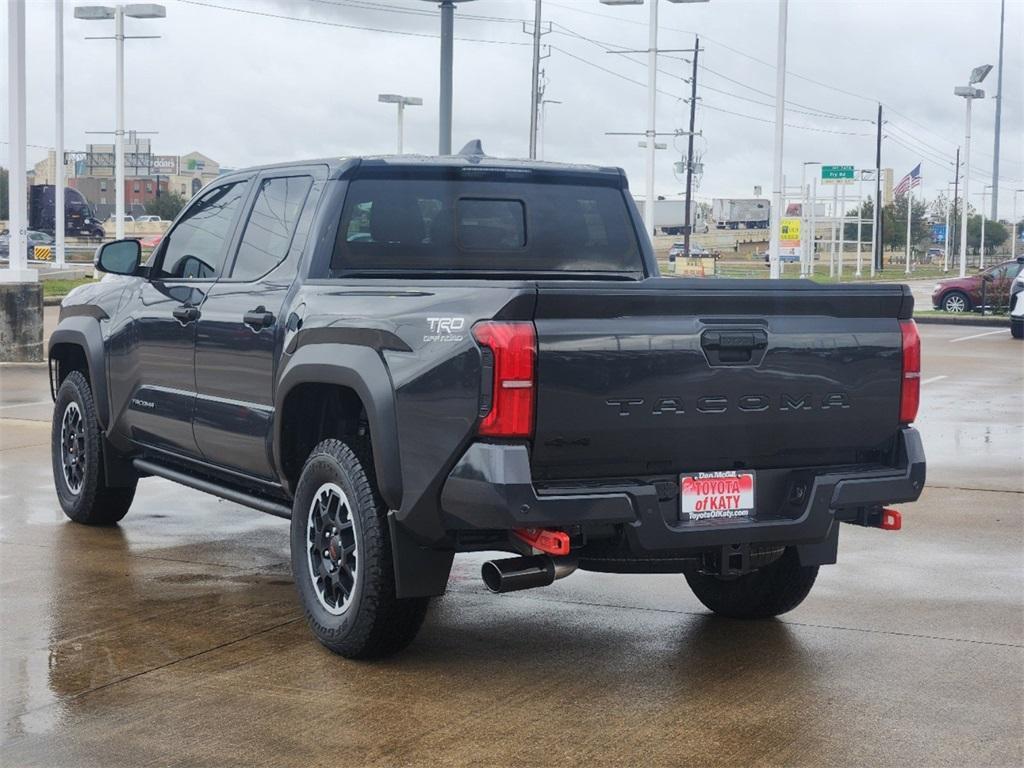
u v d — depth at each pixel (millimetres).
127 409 7555
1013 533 8352
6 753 4484
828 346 5328
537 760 4445
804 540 5297
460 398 4855
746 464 5301
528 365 4754
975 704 5078
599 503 4848
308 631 6000
